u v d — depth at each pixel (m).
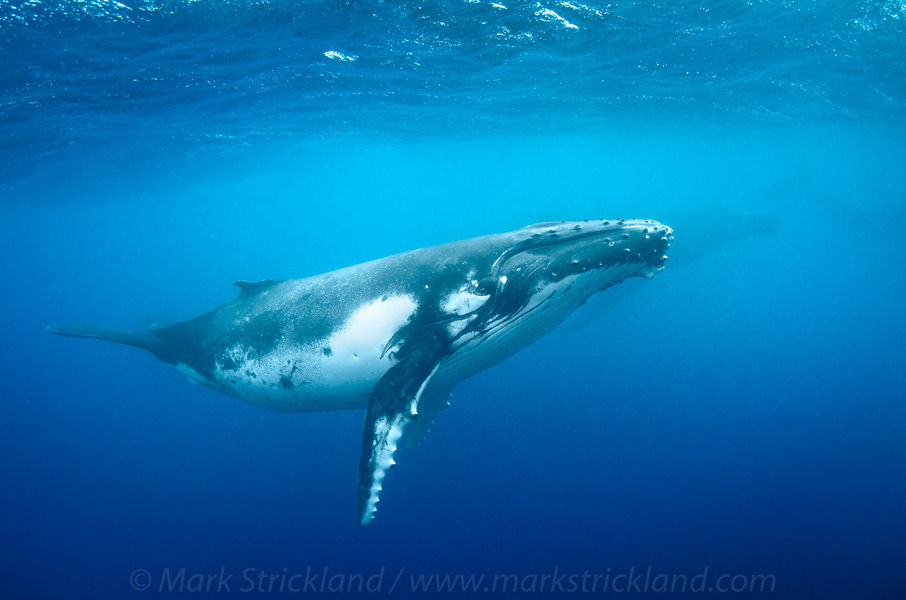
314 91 16.77
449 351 6.46
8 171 22.39
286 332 7.32
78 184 30.61
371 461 5.56
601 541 15.09
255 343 7.77
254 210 93.75
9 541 18.80
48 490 21.98
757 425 23.12
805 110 25.69
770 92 21.06
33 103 13.25
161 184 38.66
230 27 10.22
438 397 8.61
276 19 10.14
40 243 73.25
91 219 56.06
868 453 20.36
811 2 11.41
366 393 7.30
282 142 28.33
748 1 11.21
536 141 38.56
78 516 19.50
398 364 6.25
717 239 27.25
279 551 15.48
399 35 11.87
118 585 15.23
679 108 24.67
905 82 19.70
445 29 11.70
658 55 15.09
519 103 21.81
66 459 24.84
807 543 14.85
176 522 17.80
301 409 8.33
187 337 9.34
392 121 24.61
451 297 6.39
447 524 16.06
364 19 10.67
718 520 16.00
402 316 6.51
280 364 7.49
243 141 25.88
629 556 14.45
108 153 22.47
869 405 25.83
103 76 12.17
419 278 6.55
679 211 27.06
